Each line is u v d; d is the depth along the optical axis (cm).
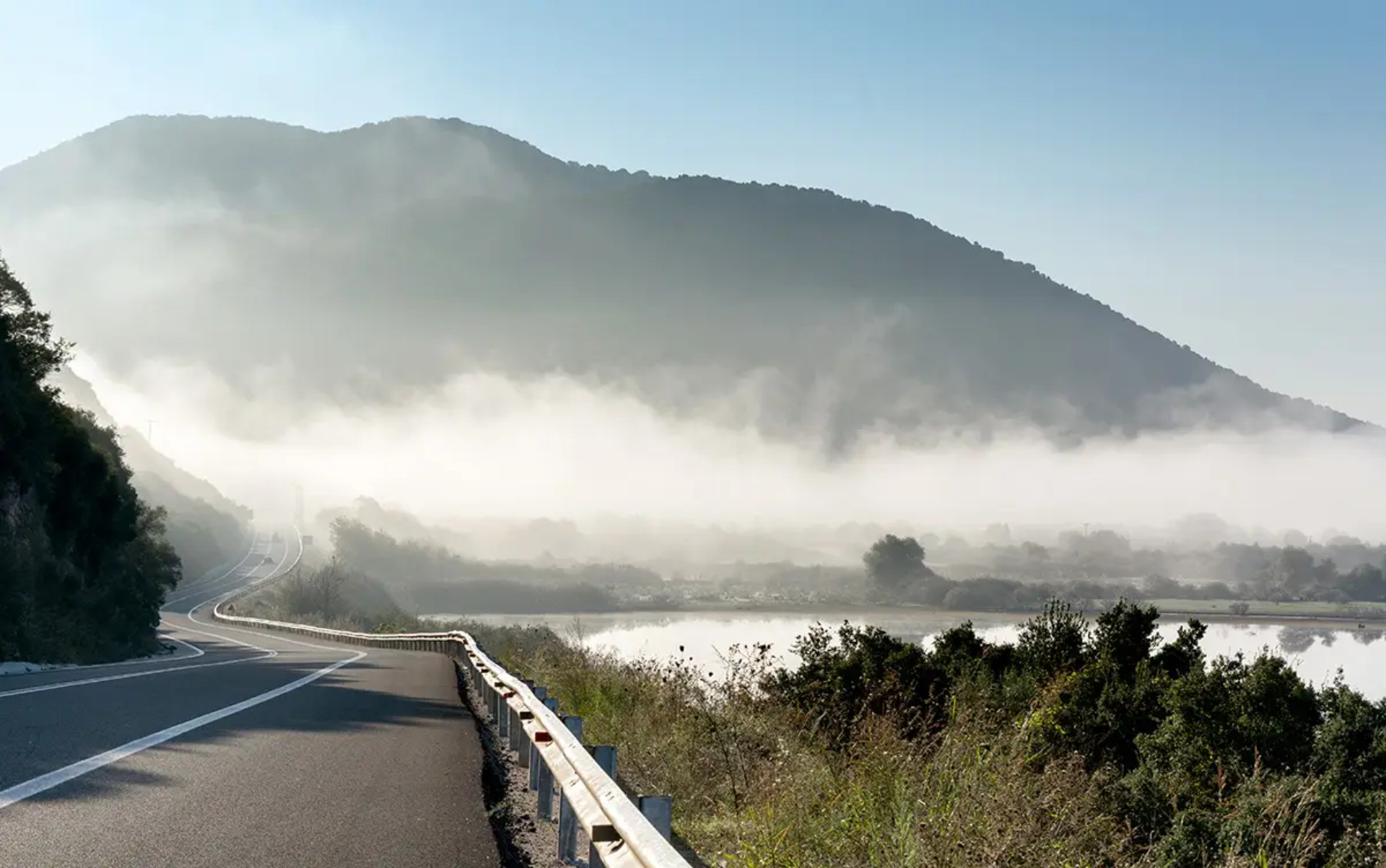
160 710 1516
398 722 1564
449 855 723
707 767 1191
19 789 852
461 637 3678
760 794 889
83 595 5953
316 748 1217
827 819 773
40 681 2011
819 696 1565
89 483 6338
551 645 2822
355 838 753
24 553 5094
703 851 852
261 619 10519
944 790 761
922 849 654
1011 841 667
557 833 866
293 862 671
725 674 1581
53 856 649
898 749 920
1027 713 1079
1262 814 904
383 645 6350
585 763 700
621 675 1961
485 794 974
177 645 7038
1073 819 773
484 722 1730
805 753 1027
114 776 937
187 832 736
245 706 1647
